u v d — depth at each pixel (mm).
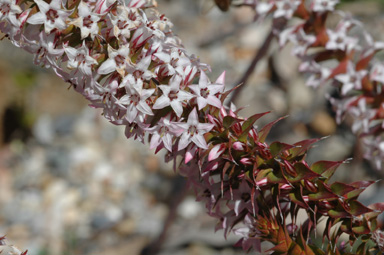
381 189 691
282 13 395
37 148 933
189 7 1172
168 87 256
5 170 898
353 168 727
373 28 881
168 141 260
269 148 259
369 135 391
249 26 1062
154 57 260
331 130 804
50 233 775
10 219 803
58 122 964
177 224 743
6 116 947
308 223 267
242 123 265
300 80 870
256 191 265
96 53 262
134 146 917
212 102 258
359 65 388
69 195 838
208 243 682
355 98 390
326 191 253
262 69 918
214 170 274
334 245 260
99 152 913
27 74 975
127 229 770
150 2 281
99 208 813
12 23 259
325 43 393
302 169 253
